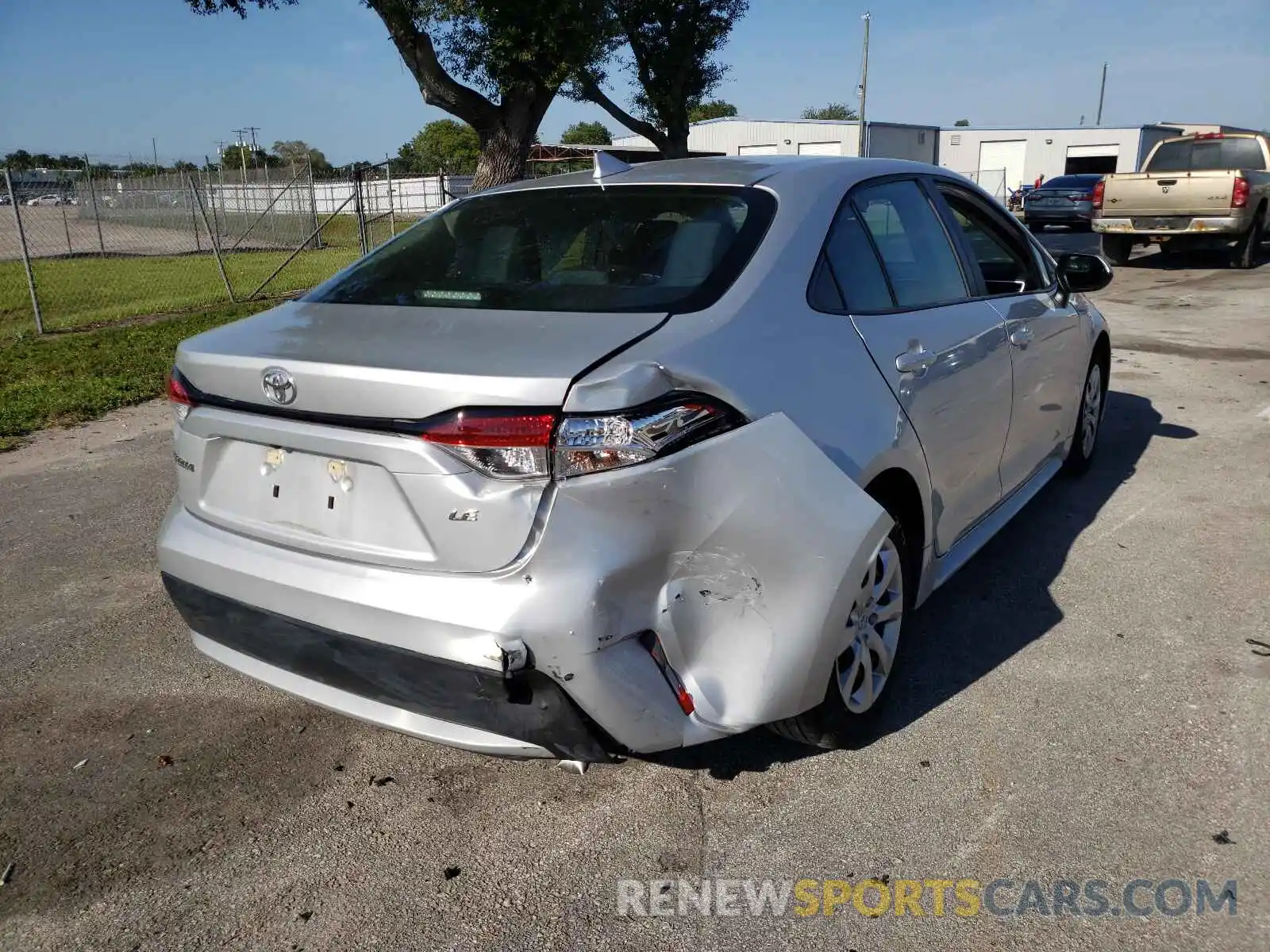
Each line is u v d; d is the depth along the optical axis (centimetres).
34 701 331
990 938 223
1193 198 1509
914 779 279
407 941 228
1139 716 307
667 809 271
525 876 247
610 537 215
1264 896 233
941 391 317
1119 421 648
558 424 210
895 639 301
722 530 230
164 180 2811
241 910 238
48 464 602
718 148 4619
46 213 2898
